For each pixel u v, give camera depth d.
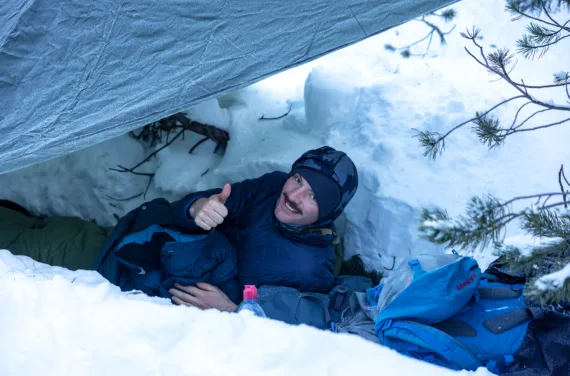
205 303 2.96
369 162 3.54
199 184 3.85
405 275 2.38
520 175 3.34
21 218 3.85
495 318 2.25
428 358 2.13
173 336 1.83
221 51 2.53
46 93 2.57
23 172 4.11
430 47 4.64
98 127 2.65
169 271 3.03
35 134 2.66
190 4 2.42
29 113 2.61
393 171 3.45
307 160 3.14
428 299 2.21
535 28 2.61
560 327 2.11
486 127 2.60
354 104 3.86
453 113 3.64
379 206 3.38
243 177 3.75
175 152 4.05
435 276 2.24
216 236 3.11
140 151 4.11
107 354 1.77
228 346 1.75
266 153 3.82
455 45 4.57
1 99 2.58
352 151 3.62
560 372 2.00
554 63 4.07
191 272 3.01
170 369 1.67
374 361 1.69
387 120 3.68
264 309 2.79
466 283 2.25
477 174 3.38
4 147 2.68
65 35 2.48
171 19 2.46
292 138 3.89
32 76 2.54
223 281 3.08
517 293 2.34
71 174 4.07
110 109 2.61
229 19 2.46
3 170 2.77
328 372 1.64
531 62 4.13
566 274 1.57
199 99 2.63
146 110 2.62
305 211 3.07
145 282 3.08
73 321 1.90
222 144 4.04
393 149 3.51
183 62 2.54
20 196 4.09
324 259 3.15
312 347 1.73
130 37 2.49
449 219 1.87
